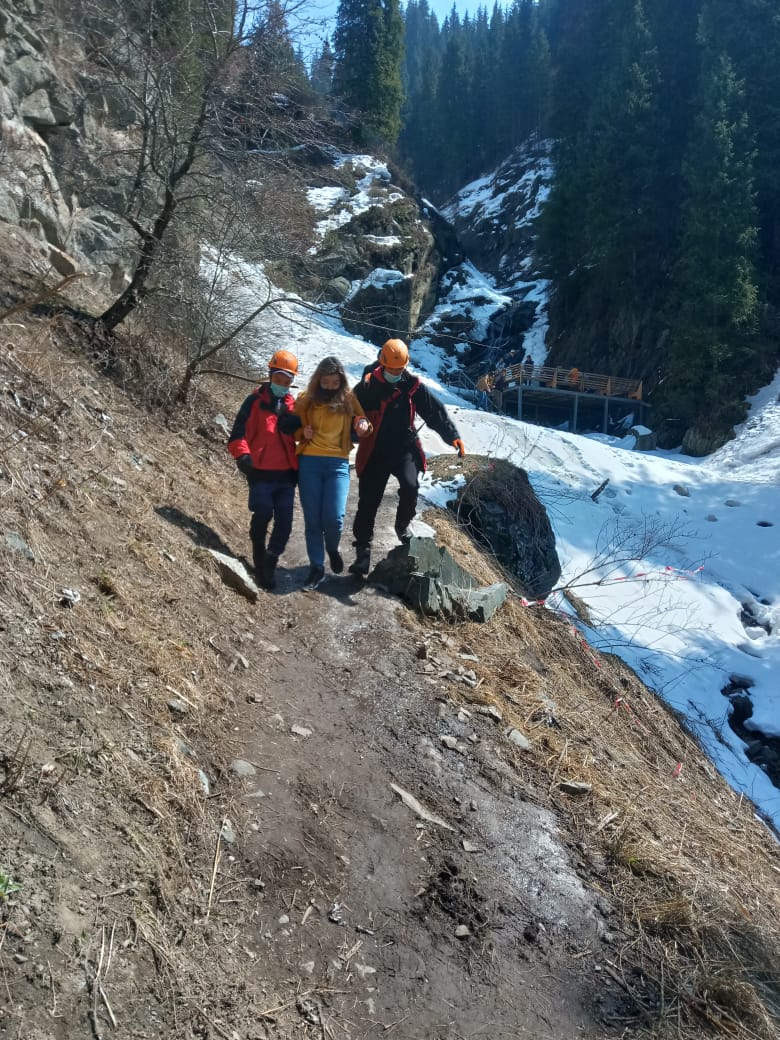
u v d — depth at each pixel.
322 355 15.90
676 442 27.69
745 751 8.59
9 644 2.96
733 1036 2.88
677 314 30.25
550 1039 2.68
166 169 7.12
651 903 3.40
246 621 4.59
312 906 2.88
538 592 8.48
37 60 8.28
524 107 64.94
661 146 33.56
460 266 36.16
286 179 7.91
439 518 7.93
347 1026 2.52
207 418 7.41
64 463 4.53
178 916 2.55
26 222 7.91
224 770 3.31
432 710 4.26
